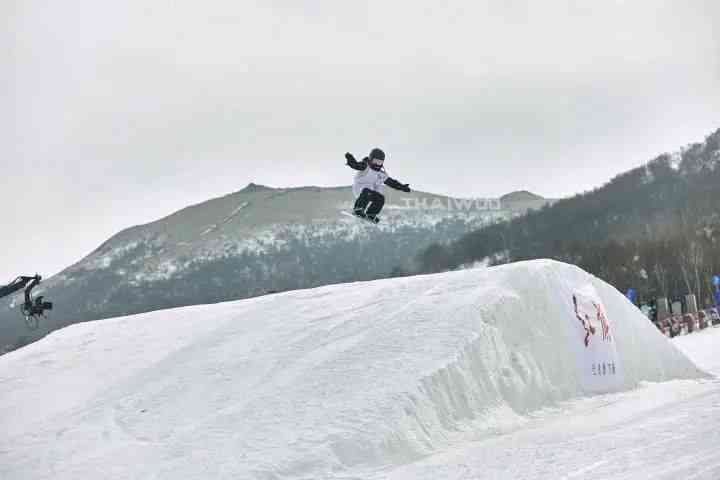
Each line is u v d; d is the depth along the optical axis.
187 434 18.23
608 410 20.02
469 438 17.70
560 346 21.95
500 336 20.53
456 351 19.16
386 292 23.72
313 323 23.06
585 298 23.69
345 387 18.47
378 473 15.54
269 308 25.81
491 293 21.25
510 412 19.30
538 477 13.41
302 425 17.30
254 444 16.92
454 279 23.02
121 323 30.78
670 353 25.72
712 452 12.91
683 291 108.75
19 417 23.12
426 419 17.42
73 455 18.95
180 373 22.67
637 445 14.62
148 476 16.53
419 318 21.00
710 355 33.72
